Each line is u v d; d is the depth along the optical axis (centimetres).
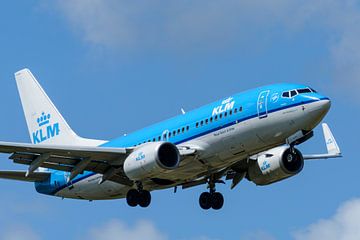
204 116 11862
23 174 13162
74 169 12219
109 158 12081
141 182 12294
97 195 13238
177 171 11962
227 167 12488
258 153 11756
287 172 12456
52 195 13775
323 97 11088
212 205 13125
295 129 11188
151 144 11581
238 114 11500
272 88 11500
